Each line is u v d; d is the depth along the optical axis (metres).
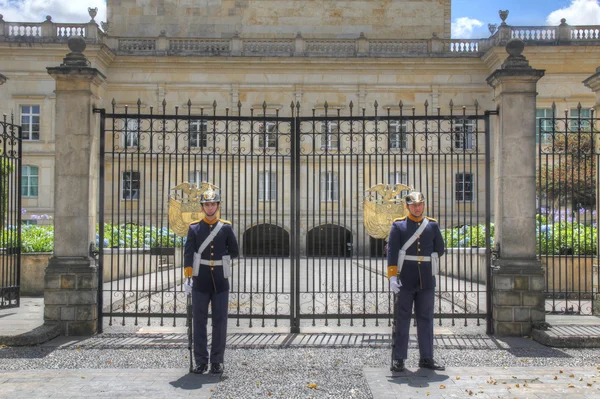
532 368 7.68
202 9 41.94
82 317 9.57
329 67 37.12
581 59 35.41
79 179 9.60
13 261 12.30
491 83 10.09
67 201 9.61
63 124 9.61
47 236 17.23
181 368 7.76
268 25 41.88
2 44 35.75
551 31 35.88
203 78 37.09
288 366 7.88
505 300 9.49
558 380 7.13
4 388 6.82
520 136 9.57
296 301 9.95
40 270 14.57
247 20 41.94
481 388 6.82
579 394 6.59
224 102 37.12
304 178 32.12
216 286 7.53
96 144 10.11
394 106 37.06
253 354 8.50
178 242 23.12
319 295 15.56
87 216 9.62
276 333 9.84
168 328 10.23
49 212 37.06
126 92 36.91
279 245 33.78
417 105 37.06
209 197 7.61
